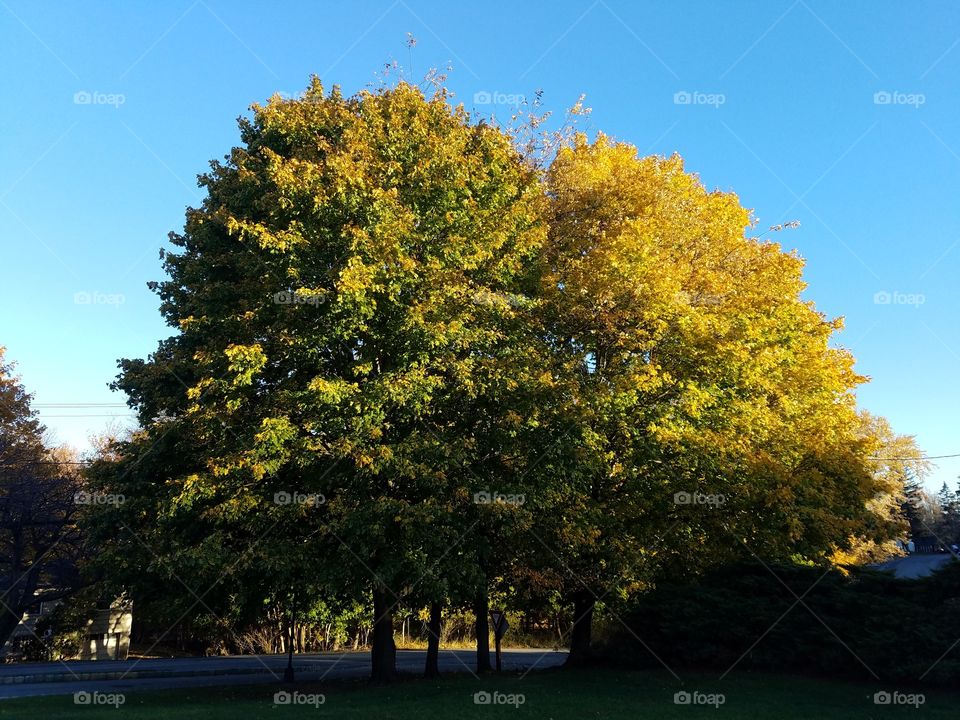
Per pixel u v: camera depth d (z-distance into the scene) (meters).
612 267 15.57
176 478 16.50
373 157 15.64
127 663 32.94
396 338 14.44
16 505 31.95
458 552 14.20
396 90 17.34
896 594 16.34
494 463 15.24
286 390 14.59
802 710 12.27
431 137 15.95
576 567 16.38
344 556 14.12
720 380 16.03
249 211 17.16
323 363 15.35
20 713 13.28
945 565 15.73
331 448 14.18
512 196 17.56
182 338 18.31
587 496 15.67
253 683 20.36
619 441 16.27
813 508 15.77
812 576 17.08
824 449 15.82
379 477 14.73
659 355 16.16
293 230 14.67
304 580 14.88
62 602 36.56
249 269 15.73
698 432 15.34
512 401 14.48
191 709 13.23
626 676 16.16
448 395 14.55
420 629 45.19
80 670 27.92
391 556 13.73
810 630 15.94
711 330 15.81
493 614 21.62
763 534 16.20
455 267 15.22
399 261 14.02
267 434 13.33
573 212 18.64
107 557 16.61
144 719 11.82
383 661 17.75
